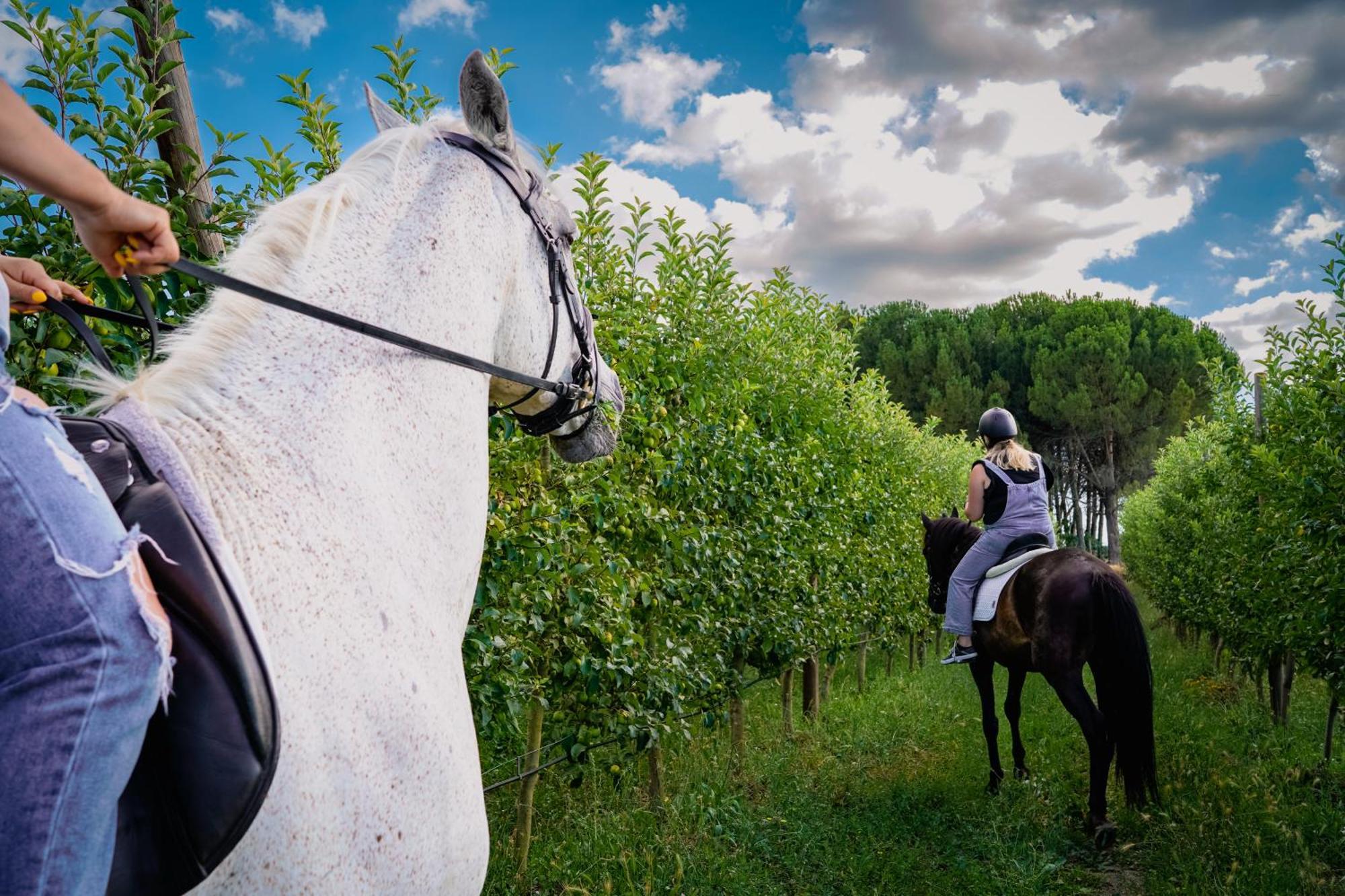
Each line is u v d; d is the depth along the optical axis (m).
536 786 4.88
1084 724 4.69
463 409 1.58
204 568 1.09
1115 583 4.70
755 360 6.14
